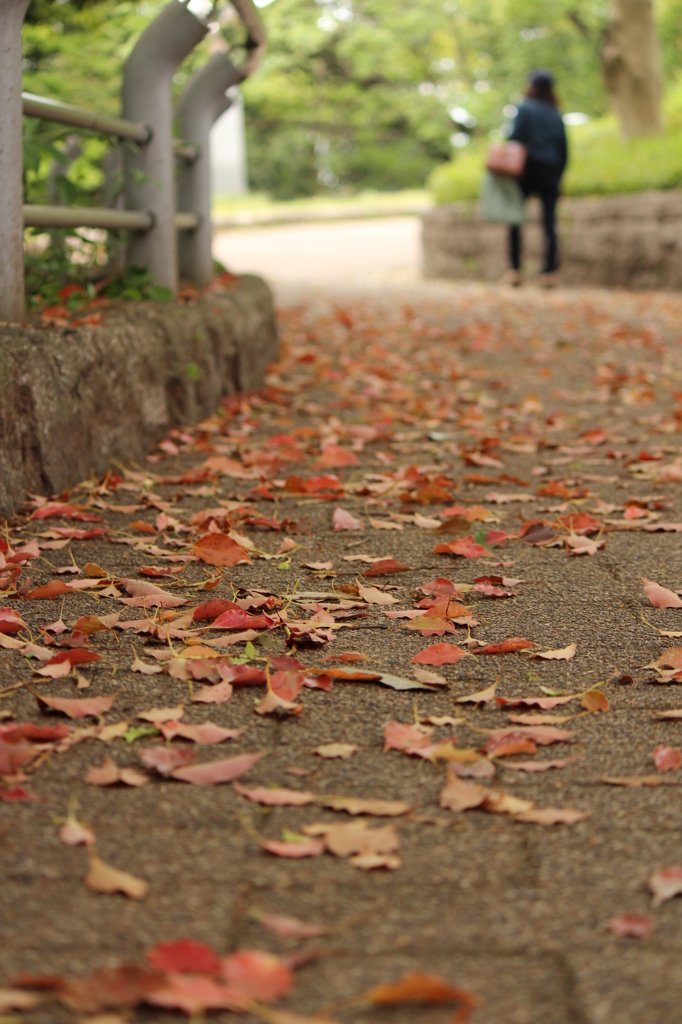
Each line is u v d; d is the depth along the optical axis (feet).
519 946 4.15
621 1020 3.75
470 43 87.56
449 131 106.93
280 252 56.39
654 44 47.16
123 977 3.73
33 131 13.28
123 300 14.66
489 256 42.14
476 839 4.92
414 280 45.01
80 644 7.13
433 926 4.26
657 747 5.84
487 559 9.29
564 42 71.56
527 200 36.70
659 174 36.99
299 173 116.37
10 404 9.85
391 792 5.34
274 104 112.98
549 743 5.89
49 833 4.93
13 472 9.89
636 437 14.58
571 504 11.14
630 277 36.52
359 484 11.82
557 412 16.67
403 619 7.78
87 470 11.33
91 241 14.58
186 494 11.39
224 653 6.98
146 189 15.62
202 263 19.47
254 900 4.43
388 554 9.41
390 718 6.21
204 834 4.95
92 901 4.41
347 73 112.06
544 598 8.29
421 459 13.48
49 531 9.53
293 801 5.18
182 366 14.17
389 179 120.78
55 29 19.75
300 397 17.99
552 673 6.86
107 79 21.89
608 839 4.92
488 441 13.93
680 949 4.12
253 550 9.36
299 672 6.51
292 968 3.96
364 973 3.98
